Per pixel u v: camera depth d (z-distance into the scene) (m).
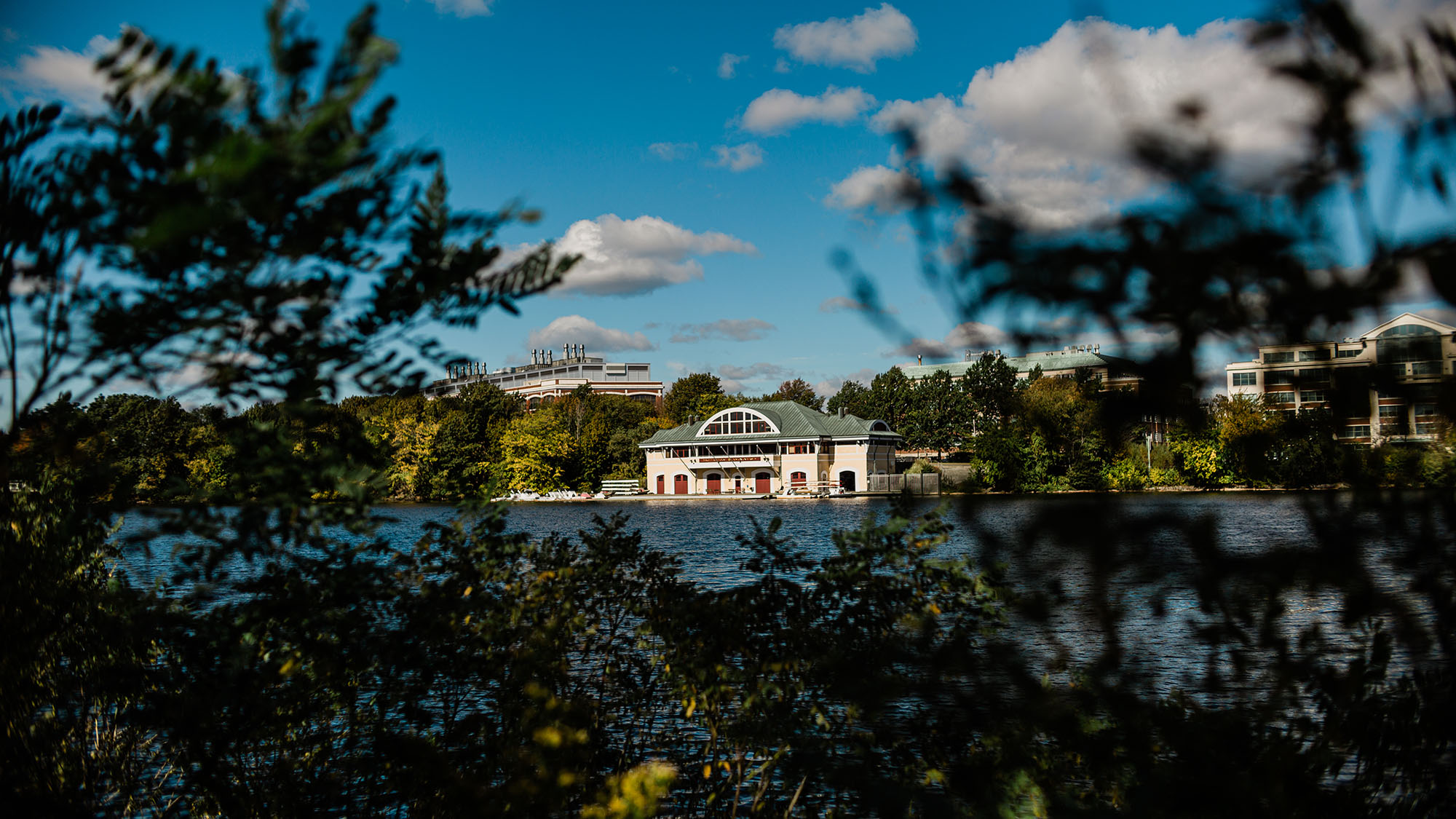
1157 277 1.88
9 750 4.55
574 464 85.69
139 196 2.05
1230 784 2.48
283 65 2.06
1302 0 1.86
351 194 2.37
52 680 4.81
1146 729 2.49
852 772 3.54
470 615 4.83
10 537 4.39
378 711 5.18
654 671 5.52
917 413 96.25
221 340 2.82
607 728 5.47
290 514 3.70
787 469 78.81
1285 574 2.09
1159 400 2.01
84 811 4.72
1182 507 2.10
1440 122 1.82
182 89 2.12
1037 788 2.66
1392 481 2.12
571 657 5.64
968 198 1.97
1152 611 2.21
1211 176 1.88
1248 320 1.95
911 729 3.85
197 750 4.50
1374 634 2.40
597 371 183.38
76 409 3.35
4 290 2.63
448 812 4.54
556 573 5.15
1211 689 2.46
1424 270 1.79
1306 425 2.06
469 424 81.50
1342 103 1.83
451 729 4.99
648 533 39.12
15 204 2.52
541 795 3.84
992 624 3.35
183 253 2.24
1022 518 2.12
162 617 4.33
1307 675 2.43
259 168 1.92
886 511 4.64
